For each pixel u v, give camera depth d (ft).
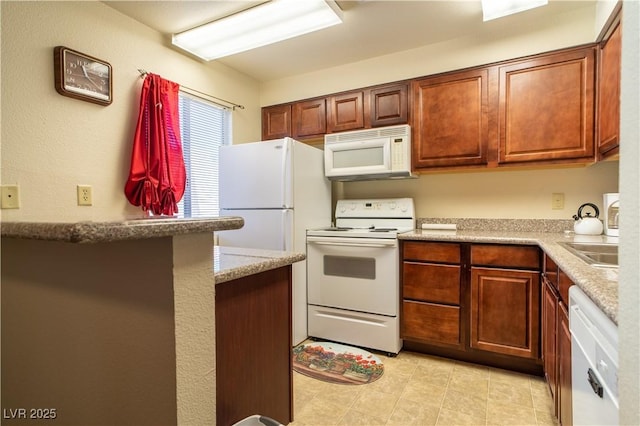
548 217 8.05
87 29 6.45
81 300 2.60
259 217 8.41
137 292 2.27
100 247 2.45
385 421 5.31
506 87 7.47
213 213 9.57
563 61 6.97
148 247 2.20
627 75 1.58
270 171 8.30
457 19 7.52
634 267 1.50
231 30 7.41
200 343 2.29
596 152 6.70
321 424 5.24
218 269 3.50
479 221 8.68
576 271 3.40
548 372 5.50
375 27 7.82
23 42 5.56
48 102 5.88
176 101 7.92
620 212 1.65
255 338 4.12
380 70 9.32
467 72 7.84
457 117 7.97
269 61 9.56
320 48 8.82
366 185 10.20
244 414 3.92
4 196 5.35
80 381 2.66
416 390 6.19
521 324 6.57
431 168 8.29
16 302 3.01
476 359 7.25
